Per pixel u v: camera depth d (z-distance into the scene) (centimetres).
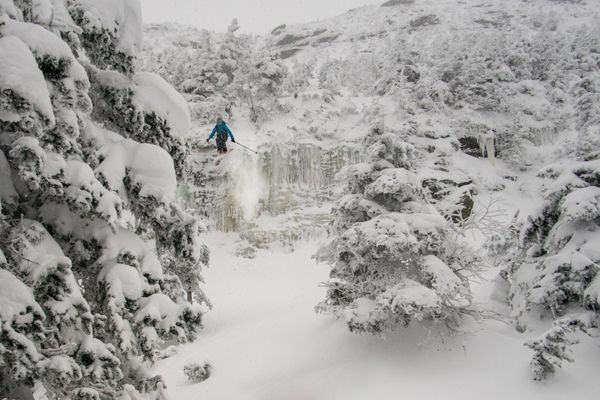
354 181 1069
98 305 491
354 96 3256
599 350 864
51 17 442
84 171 441
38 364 387
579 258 882
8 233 418
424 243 959
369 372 895
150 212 505
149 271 491
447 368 873
